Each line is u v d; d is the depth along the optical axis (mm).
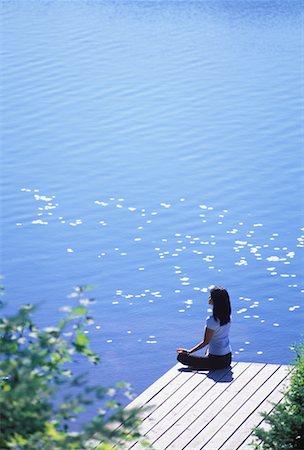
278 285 26984
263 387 14547
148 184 34562
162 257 29031
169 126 40000
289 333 24141
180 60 48938
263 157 36562
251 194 33438
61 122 40562
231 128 39625
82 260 28891
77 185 34625
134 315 25234
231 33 54219
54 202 33219
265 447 11922
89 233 30797
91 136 39125
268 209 32250
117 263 28703
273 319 24953
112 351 23031
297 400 12430
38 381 5930
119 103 42719
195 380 14828
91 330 24219
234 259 28781
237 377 14953
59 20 57812
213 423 13320
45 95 43594
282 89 44281
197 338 23906
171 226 31234
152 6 61969
